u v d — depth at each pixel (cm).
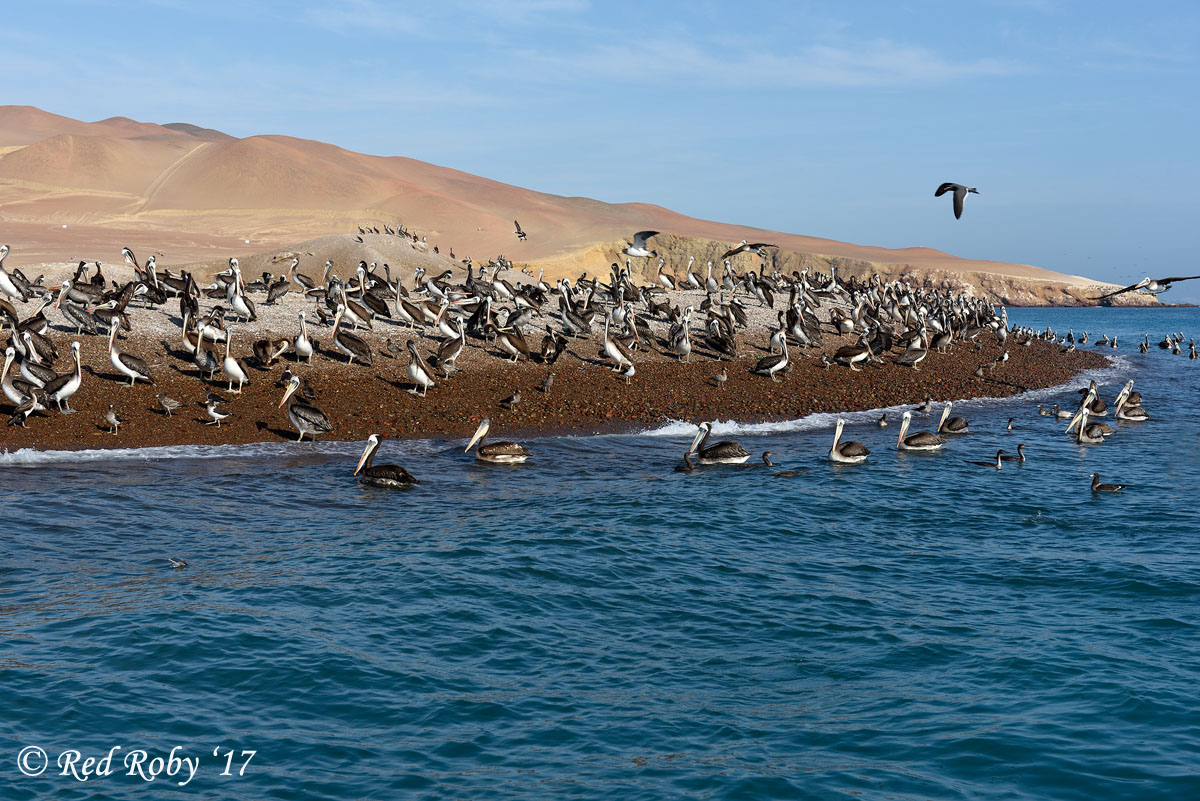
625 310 3650
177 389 2591
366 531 1664
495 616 1280
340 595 1336
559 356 3369
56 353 2577
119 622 1205
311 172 16712
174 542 1562
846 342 4272
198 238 11575
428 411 2666
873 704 1048
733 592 1409
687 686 1089
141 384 2592
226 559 1485
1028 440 2802
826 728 989
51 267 4672
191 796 834
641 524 1759
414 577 1419
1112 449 2673
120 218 13538
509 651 1170
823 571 1523
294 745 926
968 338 5291
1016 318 14838
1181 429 3048
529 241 15962
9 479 1889
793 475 2205
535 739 955
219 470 2056
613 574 1470
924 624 1292
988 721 1005
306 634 1192
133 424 2330
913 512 1914
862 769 902
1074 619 1318
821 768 903
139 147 17712
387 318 3534
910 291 6112
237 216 14625
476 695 1048
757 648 1204
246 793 840
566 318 3528
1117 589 1447
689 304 4662
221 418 2400
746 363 3650
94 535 1576
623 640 1220
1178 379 4603
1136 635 1256
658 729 982
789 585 1447
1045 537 1747
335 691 1042
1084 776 890
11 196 14462
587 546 1606
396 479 1983
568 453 2384
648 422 2780
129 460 2098
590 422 2730
